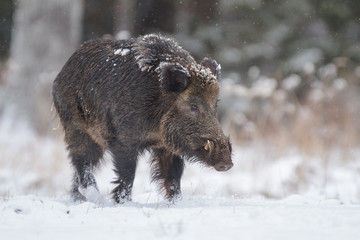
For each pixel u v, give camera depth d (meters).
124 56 8.84
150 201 9.28
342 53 27.78
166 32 28.67
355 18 28.75
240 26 27.94
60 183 14.08
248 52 27.23
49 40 21.11
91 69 9.17
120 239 4.82
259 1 27.44
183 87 8.30
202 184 12.98
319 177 14.62
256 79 26.52
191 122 8.30
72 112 9.53
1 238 4.92
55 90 9.80
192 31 28.52
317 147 17.02
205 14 28.38
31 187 13.37
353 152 17.80
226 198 9.50
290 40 28.08
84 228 5.59
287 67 26.75
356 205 7.96
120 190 8.79
